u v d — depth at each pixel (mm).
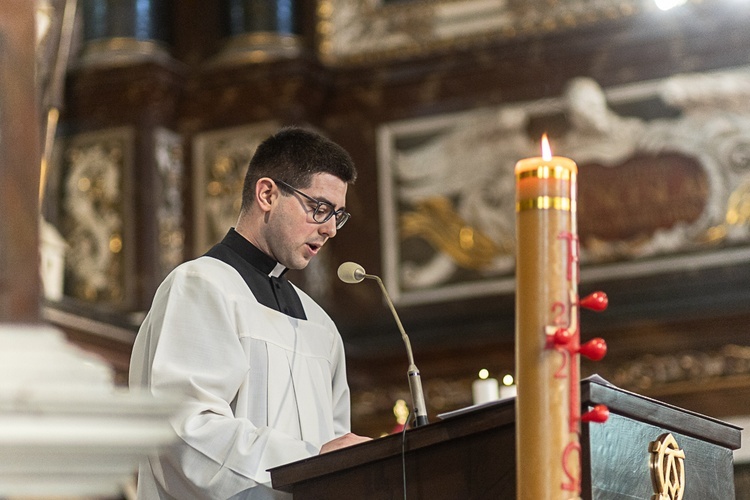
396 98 17516
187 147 17656
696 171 16047
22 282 3451
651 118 16344
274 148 7191
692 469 5586
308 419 6832
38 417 3184
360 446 5352
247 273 6992
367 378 16547
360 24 17766
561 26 16922
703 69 16297
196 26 18078
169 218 17234
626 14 16672
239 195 17281
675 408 5438
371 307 16922
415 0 17625
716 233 15836
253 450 6129
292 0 17906
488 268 16625
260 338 6754
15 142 3523
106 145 17375
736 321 15266
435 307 16672
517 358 4234
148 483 6359
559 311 4195
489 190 16844
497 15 17250
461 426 5117
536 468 4121
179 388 6328
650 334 15500
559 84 16828
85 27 17766
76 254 17016
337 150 7250
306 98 17453
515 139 16859
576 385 4211
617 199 16250
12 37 3586
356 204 17328
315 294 16750
